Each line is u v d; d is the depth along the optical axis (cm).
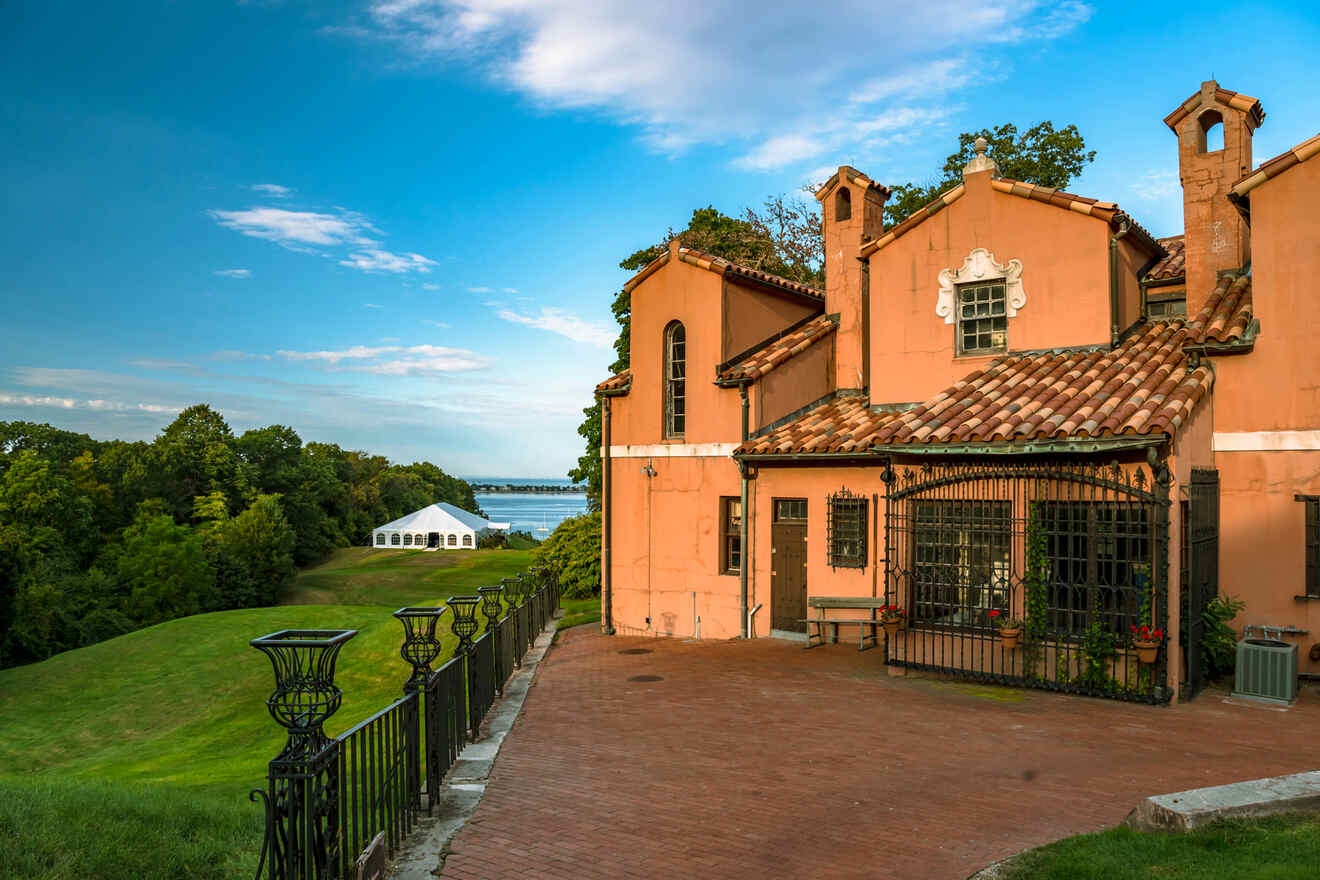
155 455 7525
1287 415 1249
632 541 1998
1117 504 1152
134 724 2348
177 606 5750
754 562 1797
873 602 1577
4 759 2127
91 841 643
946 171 3025
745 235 3528
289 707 507
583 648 1800
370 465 13012
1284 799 653
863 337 1919
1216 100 1460
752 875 621
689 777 857
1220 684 1233
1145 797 757
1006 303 1553
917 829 696
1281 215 1257
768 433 1820
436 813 761
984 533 1314
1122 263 1499
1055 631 1206
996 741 955
